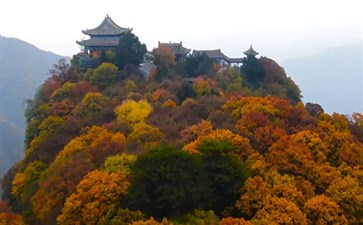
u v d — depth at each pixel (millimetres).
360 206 34062
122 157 36438
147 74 80312
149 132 45031
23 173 49469
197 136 41500
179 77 72062
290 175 35906
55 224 34594
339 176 36469
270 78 79062
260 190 32125
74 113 57438
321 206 32031
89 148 42062
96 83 69125
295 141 39594
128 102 54531
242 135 41062
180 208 30938
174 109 54531
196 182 31750
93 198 32000
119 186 32188
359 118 54281
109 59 78688
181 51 86812
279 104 48844
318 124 46000
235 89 68188
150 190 31750
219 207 33250
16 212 46344
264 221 29781
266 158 37531
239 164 33812
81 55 80875
